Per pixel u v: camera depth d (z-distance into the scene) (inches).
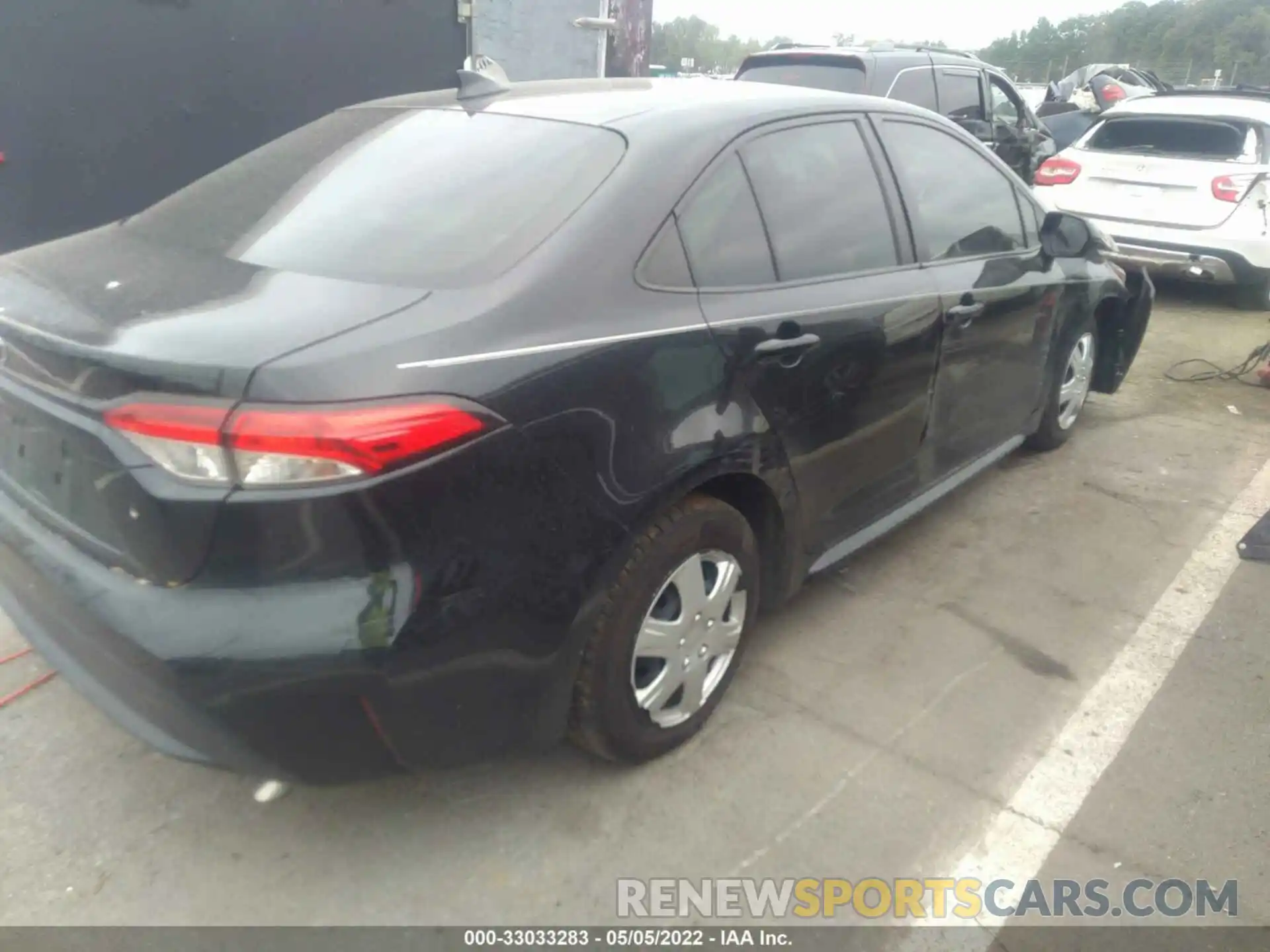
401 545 78.2
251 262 95.9
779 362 109.2
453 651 82.4
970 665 129.6
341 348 78.2
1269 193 298.2
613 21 307.9
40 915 90.5
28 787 104.8
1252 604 146.0
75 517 87.0
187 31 201.5
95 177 197.8
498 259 91.2
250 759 81.2
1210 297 338.6
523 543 85.3
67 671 91.5
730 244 107.5
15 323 88.3
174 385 76.2
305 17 215.9
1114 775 110.8
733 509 108.4
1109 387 210.7
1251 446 205.3
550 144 105.4
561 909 93.0
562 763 110.3
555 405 86.4
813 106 124.5
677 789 106.9
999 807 105.7
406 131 116.2
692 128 107.8
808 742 114.3
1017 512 173.0
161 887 94.0
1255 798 108.0
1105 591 148.6
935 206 142.1
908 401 134.6
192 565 78.0
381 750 83.4
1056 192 331.9
